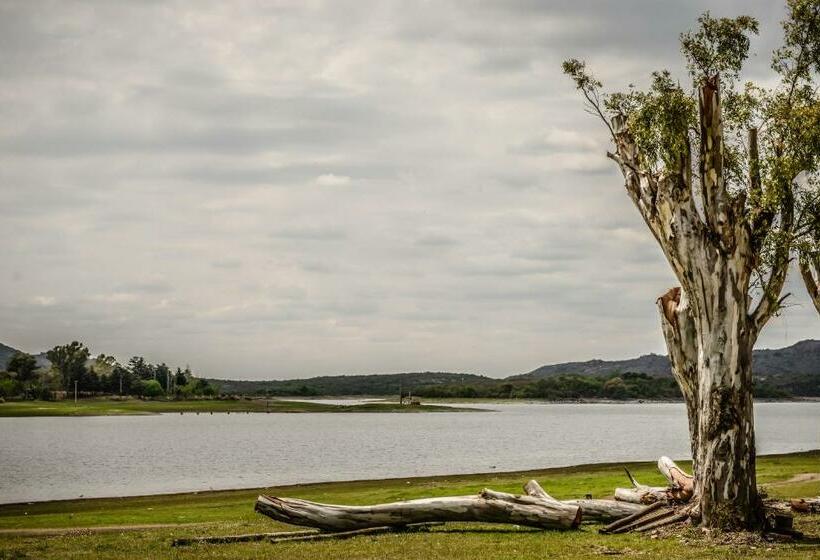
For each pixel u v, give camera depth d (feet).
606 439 390.83
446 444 352.90
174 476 209.26
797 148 80.48
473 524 85.15
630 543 71.26
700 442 74.90
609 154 83.41
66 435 428.97
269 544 75.41
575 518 79.71
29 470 228.84
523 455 281.95
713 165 74.18
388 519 80.28
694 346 78.13
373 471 220.43
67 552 72.74
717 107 73.77
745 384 73.77
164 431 481.46
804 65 87.10
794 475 142.61
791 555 63.82
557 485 139.74
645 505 83.71
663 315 80.12
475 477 168.35
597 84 83.76
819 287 97.40
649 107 80.48
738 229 73.92
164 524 100.89
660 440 380.37
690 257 74.08
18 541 81.20
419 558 65.67
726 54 83.30
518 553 67.41
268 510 79.15
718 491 73.36
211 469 229.86
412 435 435.53
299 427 546.26
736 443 73.10
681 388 79.20
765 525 73.41
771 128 83.51
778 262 76.74
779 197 77.20
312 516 79.20
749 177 81.61
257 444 354.74
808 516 85.87
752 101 86.28
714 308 73.72
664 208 76.13
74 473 219.41
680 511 78.54
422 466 236.02
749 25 82.58
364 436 426.10
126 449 320.91
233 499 136.77
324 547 72.64
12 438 397.60
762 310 75.20
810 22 86.17
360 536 78.89
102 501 139.74
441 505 80.48
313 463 249.14
